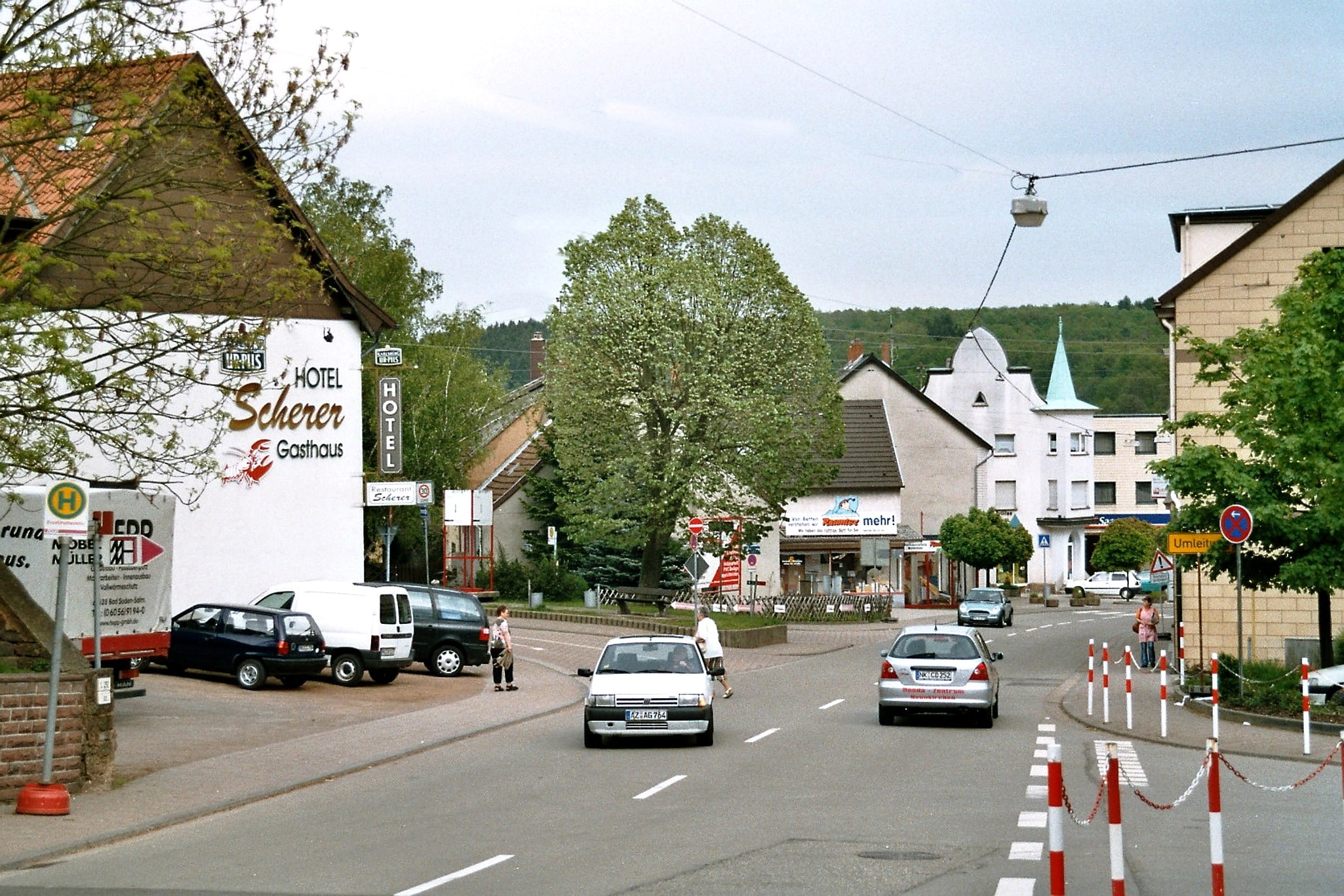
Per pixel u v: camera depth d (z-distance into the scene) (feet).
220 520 116.57
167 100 54.44
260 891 36.50
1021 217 93.81
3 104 53.47
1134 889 35.42
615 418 169.48
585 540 172.24
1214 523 89.56
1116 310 480.23
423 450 199.41
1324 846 42.27
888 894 34.73
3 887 38.06
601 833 44.55
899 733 75.56
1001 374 335.06
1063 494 337.72
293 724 79.05
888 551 204.64
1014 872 37.65
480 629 112.88
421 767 63.67
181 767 62.44
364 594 103.24
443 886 36.55
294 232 62.03
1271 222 114.83
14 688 53.72
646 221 173.17
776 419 165.48
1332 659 87.10
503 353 588.09
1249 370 88.02
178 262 55.93
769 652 147.43
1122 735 74.59
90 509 85.40
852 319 496.64
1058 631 188.96
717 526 170.50
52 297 51.13
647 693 69.26
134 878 39.09
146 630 87.81
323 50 57.67
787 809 49.08
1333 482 84.53
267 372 118.21
